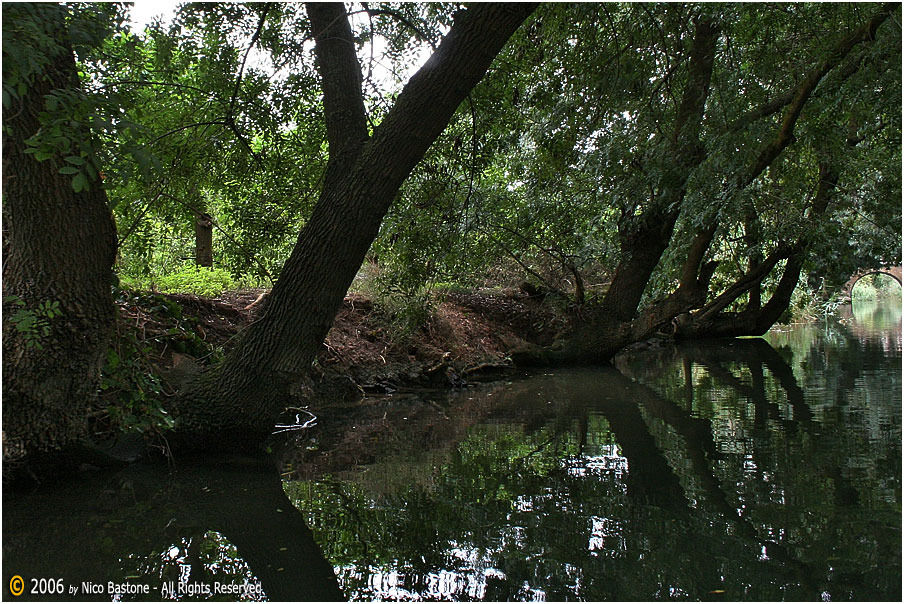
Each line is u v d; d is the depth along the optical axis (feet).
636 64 30.99
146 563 11.67
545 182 37.83
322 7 20.18
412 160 18.72
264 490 15.81
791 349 50.34
